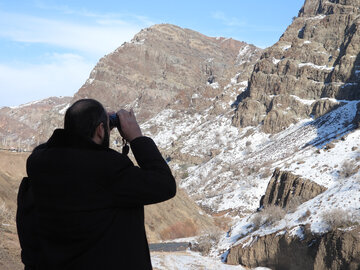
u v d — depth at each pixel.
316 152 98.94
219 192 181.25
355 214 51.78
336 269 47.56
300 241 54.22
